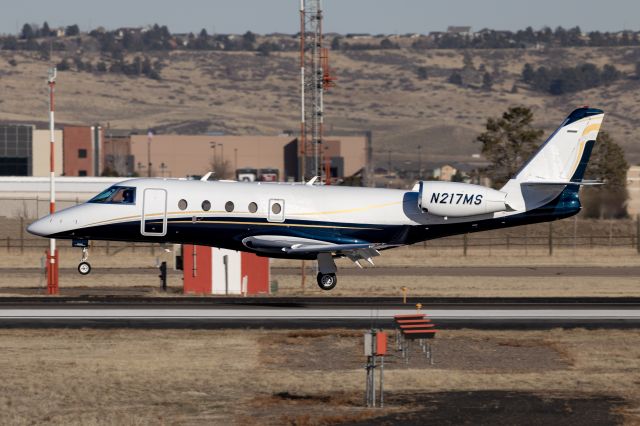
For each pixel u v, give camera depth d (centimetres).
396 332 11412
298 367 9738
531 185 14775
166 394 8625
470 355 10406
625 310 13350
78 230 14112
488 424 7850
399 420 7925
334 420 7900
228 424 7781
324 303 13850
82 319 12088
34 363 9650
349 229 14425
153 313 12606
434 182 14662
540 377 9362
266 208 14125
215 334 11212
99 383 8944
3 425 7681
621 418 8019
